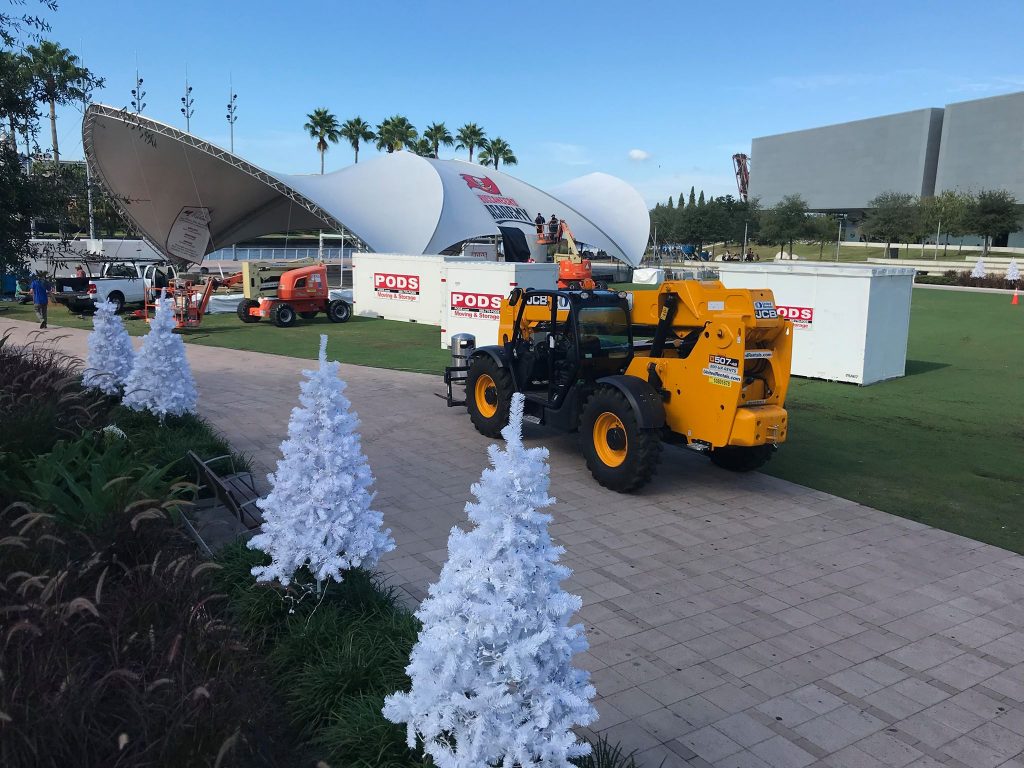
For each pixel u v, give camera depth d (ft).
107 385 32.30
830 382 46.91
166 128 103.76
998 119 217.97
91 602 13.14
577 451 32.01
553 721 9.16
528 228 132.26
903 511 25.38
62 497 17.17
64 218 30.73
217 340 63.00
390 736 11.41
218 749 10.37
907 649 16.76
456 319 58.49
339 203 118.73
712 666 15.92
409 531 22.68
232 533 21.38
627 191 172.76
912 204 201.77
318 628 14.58
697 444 26.08
